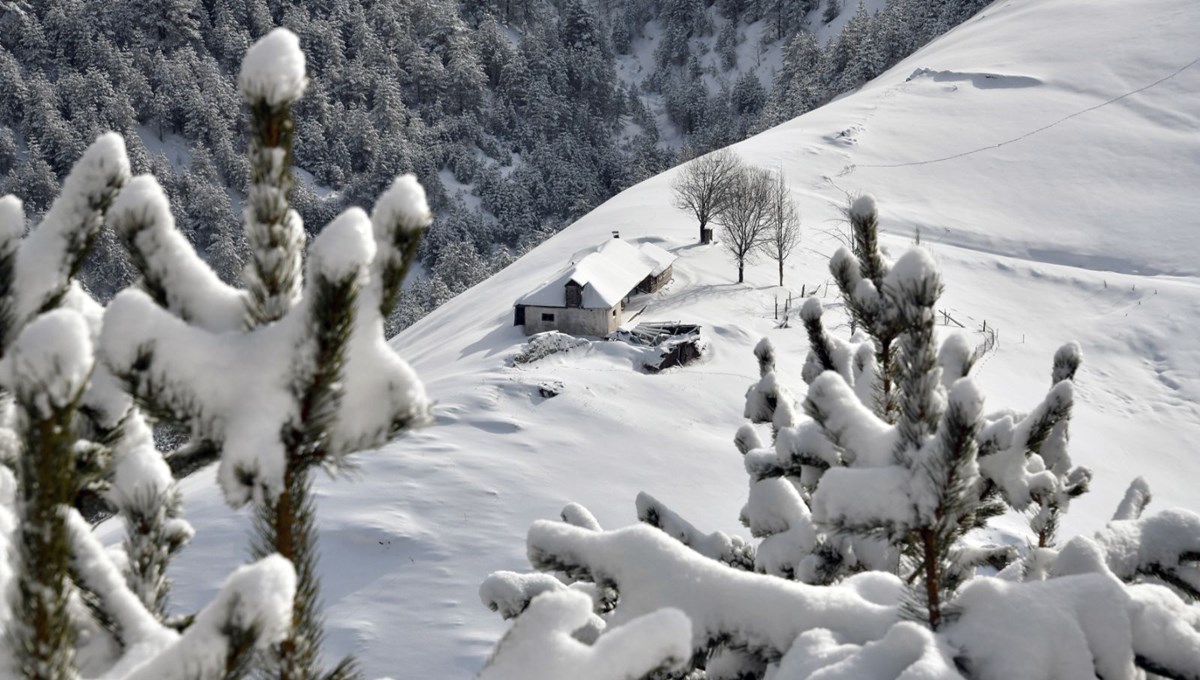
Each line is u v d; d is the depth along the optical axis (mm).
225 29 172375
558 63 181000
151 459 3248
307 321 2641
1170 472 42781
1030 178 77000
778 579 4098
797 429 5258
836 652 3693
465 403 37500
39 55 153500
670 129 189125
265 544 2807
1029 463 5199
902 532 3682
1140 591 3943
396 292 2828
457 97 174500
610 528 29750
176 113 147125
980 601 3781
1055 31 103375
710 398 40000
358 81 166125
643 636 2945
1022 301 59719
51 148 131375
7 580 2600
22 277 2932
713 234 66000
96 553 2850
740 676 4379
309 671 2854
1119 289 59656
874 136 86188
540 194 151500
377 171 144750
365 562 26625
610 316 48812
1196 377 50406
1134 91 87875
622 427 36469
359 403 2785
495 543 27750
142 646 2742
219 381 2670
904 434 3816
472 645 22953
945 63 102250
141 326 2662
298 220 2859
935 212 72375
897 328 5305
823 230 67750
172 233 2918
